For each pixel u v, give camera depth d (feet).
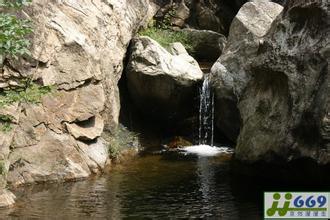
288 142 36.91
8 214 31.42
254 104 42.32
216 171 43.24
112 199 34.94
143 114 57.16
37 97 37.60
